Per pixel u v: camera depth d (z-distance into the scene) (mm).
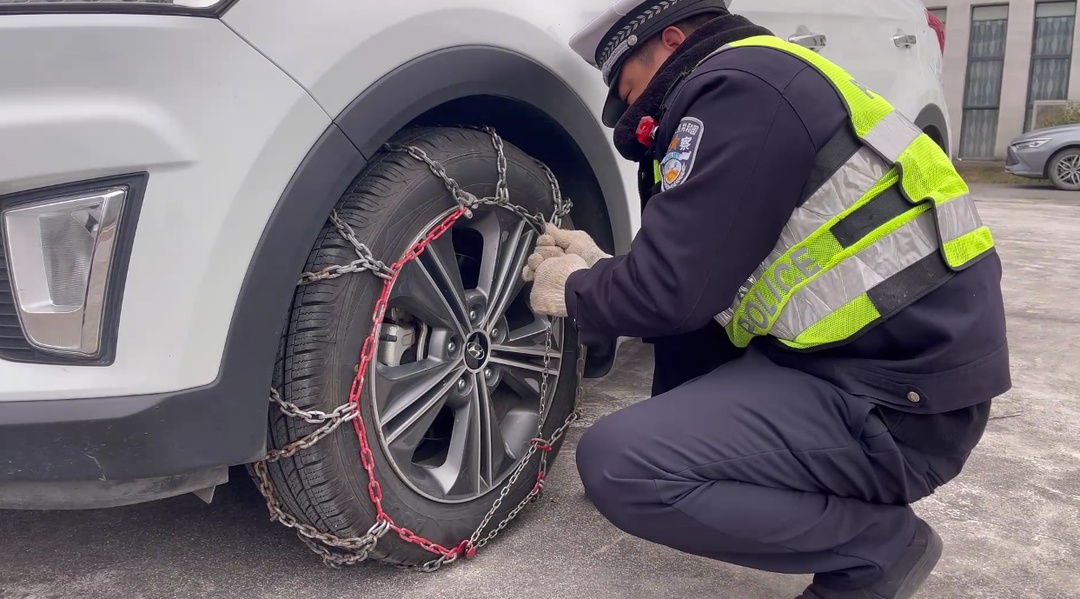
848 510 1447
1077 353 3467
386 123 1497
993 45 16438
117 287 1305
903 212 1332
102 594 1647
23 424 1282
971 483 2240
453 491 1758
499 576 1737
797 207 1353
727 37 1467
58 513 1990
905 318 1332
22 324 1314
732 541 1435
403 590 1676
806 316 1372
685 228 1335
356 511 1575
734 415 1422
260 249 1378
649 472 1413
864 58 3205
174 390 1335
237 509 2014
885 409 1386
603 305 1444
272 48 1353
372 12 1462
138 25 1246
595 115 1986
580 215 2137
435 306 1680
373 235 1527
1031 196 10180
